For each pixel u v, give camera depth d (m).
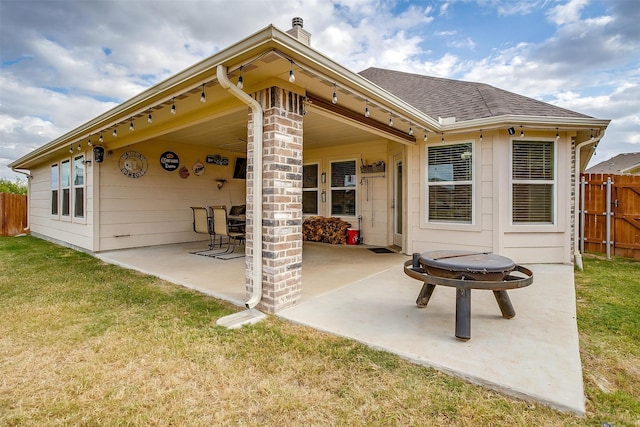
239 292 3.99
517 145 5.55
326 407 1.87
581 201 6.69
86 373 2.21
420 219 6.35
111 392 2.00
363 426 1.72
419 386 2.04
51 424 1.73
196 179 8.59
